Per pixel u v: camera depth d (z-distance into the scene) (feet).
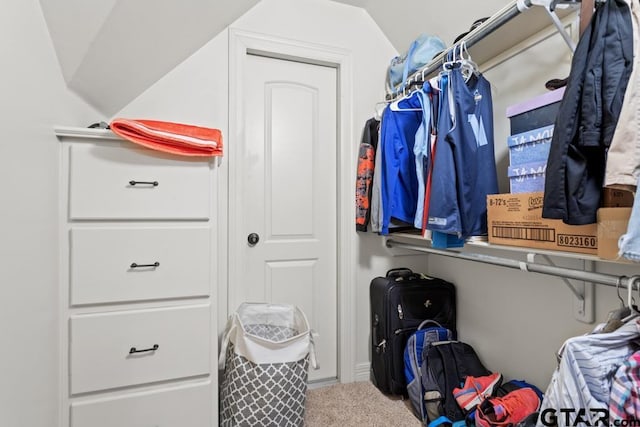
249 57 6.25
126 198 4.12
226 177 5.81
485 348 5.70
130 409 4.10
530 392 4.46
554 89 3.92
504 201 3.99
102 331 4.00
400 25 6.62
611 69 2.69
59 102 3.84
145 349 4.16
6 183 2.76
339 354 6.66
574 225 2.89
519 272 5.10
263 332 5.64
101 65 4.09
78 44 3.65
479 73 4.73
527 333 4.95
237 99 5.87
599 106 2.72
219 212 5.74
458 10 5.57
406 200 5.54
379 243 6.92
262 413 4.47
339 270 6.69
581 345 2.77
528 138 3.81
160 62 4.98
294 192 6.54
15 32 2.86
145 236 4.19
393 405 5.72
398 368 5.88
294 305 6.10
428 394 5.05
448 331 5.97
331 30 6.58
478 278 5.88
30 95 3.16
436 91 4.75
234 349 4.72
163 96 5.43
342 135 6.65
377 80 6.93
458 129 4.32
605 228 2.77
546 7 3.62
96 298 3.99
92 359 3.96
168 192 4.30
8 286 2.80
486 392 4.73
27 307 3.13
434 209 4.30
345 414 5.45
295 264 6.55
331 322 6.79
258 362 4.48
